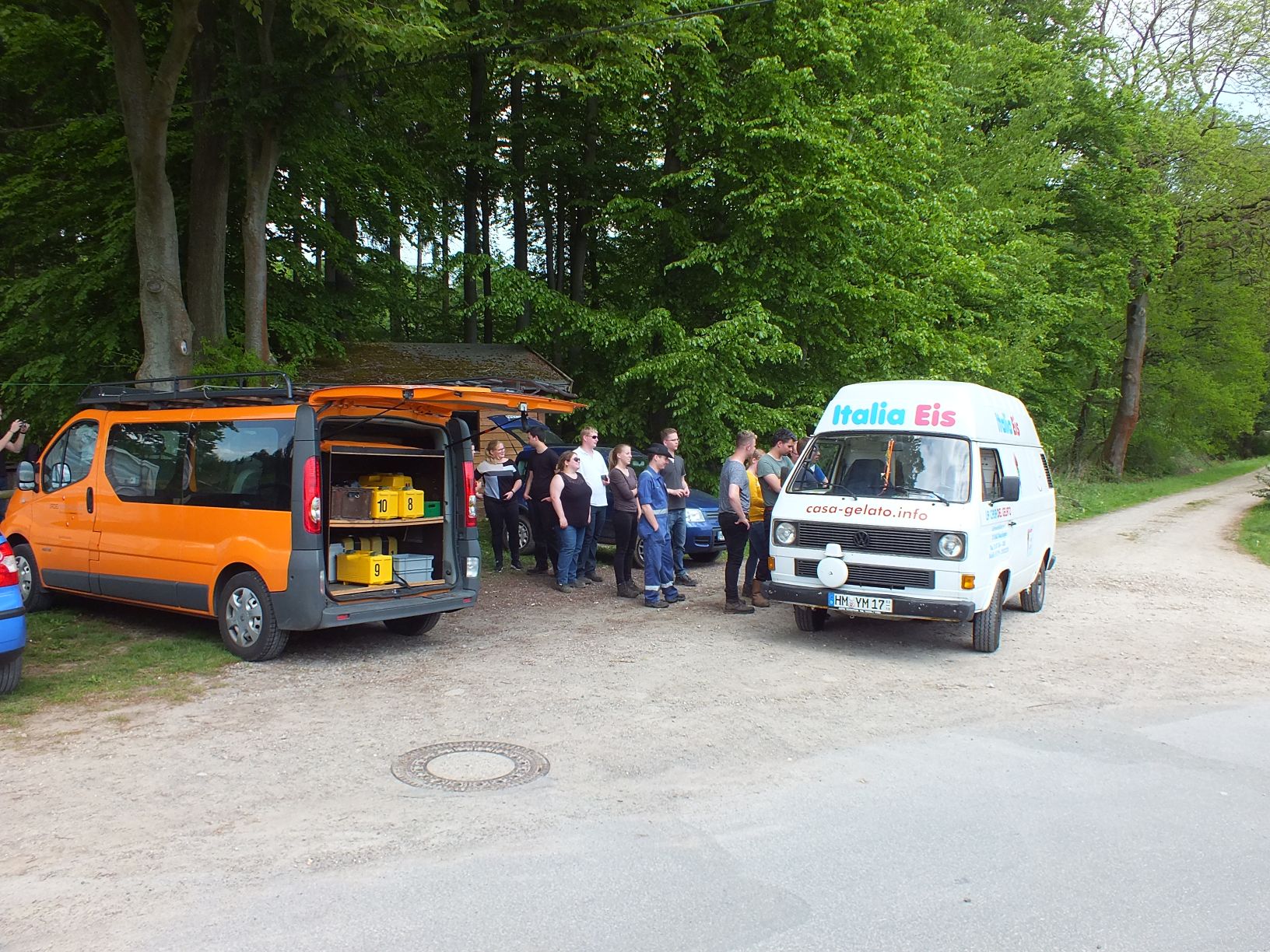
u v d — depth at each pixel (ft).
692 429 57.52
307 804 15.56
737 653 27.53
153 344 40.27
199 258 46.93
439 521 27.94
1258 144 117.50
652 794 16.33
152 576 26.91
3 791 15.88
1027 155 92.94
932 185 78.13
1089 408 137.59
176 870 13.10
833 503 28.53
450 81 70.33
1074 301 98.73
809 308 60.13
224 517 25.22
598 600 36.22
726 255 57.52
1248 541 62.13
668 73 56.13
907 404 30.25
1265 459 211.20
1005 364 79.61
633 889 12.74
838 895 12.68
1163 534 67.67
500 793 16.20
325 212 69.10
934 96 67.92
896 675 25.41
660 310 56.39
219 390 26.13
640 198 59.31
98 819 14.79
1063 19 106.93
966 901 12.59
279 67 41.55
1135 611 36.45
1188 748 19.48
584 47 49.60
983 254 76.23
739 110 56.54
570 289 77.00
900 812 15.71
